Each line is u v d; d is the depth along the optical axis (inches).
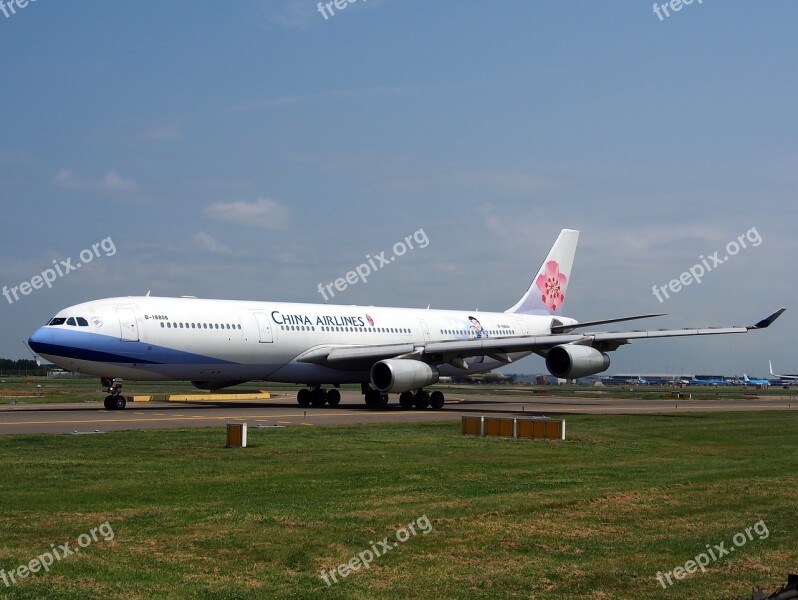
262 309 1796.3
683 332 1627.7
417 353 1770.4
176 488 670.5
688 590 430.9
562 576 447.5
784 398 3056.1
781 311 1526.8
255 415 1478.8
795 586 355.9
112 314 1565.0
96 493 642.2
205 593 406.3
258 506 601.6
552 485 714.2
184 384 4065.0
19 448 914.1
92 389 3095.5
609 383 7770.7
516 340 1740.9
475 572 451.5
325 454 896.9
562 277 2527.1
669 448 1037.2
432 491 675.4
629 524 566.6
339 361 1822.1
